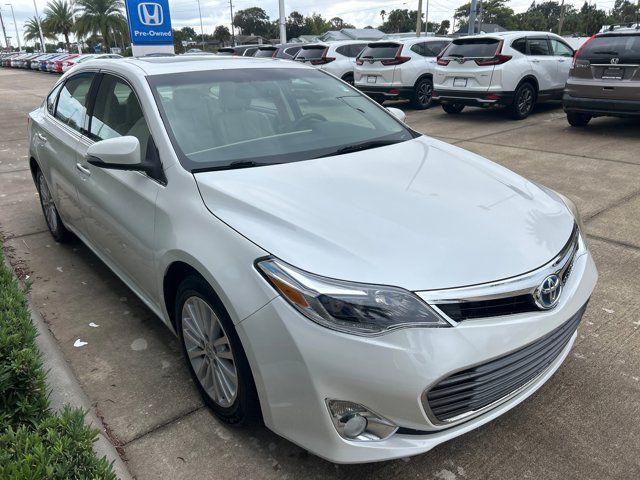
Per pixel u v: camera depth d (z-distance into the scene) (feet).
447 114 39.04
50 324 11.26
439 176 8.84
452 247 6.79
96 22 180.34
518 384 7.03
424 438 6.50
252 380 7.10
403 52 40.68
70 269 13.89
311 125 10.64
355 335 6.13
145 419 8.46
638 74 25.54
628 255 13.76
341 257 6.53
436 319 6.20
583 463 7.45
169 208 8.37
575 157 23.68
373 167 9.02
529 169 21.95
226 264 7.03
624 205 17.37
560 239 7.65
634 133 28.37
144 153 9.35
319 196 7.77
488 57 33.27
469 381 6.41
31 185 22.36
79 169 11.61
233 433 8.11
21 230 16.90
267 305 6.52
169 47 45.37
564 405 8.54
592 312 11.16
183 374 9.57
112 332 10.95
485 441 7.90
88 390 9.17
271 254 6.72
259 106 10.36
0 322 7.75
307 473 7.39
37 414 6.83
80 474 5.49
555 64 35.55
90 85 12.17
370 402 6.19
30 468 5.34
